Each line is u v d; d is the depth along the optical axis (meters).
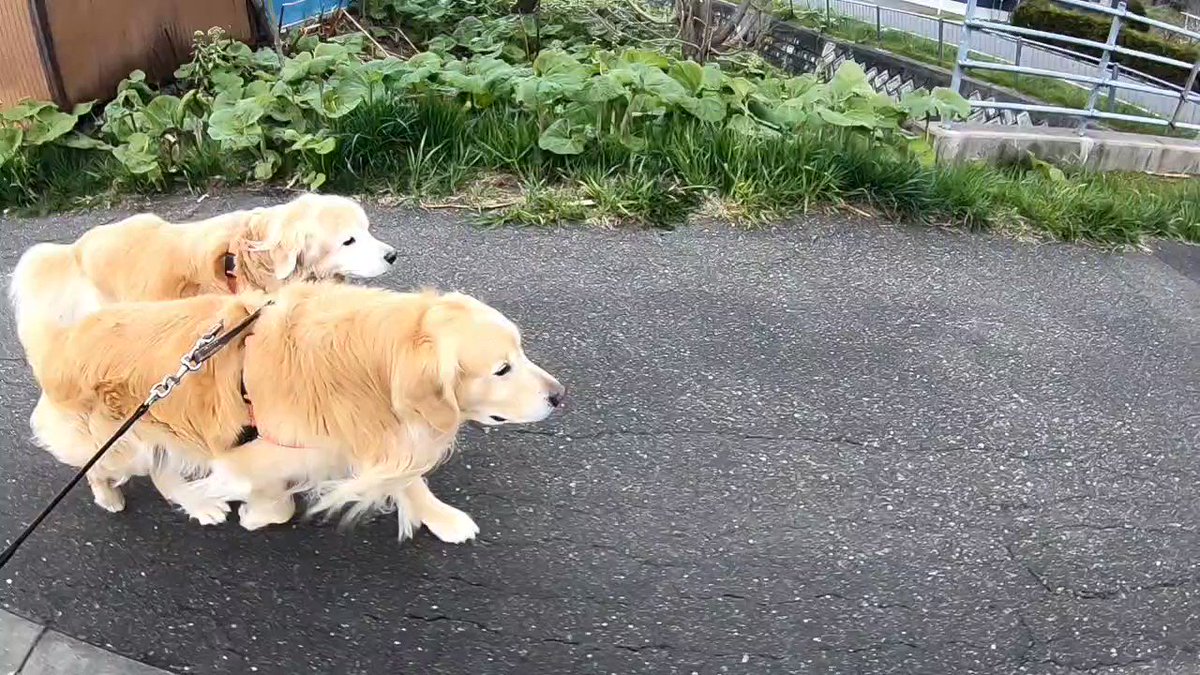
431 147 5.39
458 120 5.50
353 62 5.89
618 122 5.50
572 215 4.96
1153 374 3.88
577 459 3.12
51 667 2.30
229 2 7.32
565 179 5.31
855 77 5.97
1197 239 5.54
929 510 2.98
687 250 4.70
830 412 3.45
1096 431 3.45
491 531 2.80
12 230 4.70
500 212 4.98
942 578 2.71
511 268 4.43
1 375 3.44
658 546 2.78
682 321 4.02
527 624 2.50
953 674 2.42
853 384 3.64
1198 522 3.01
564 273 4.40
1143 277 4.86
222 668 2.33
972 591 2.67
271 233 3.38
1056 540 2.89
